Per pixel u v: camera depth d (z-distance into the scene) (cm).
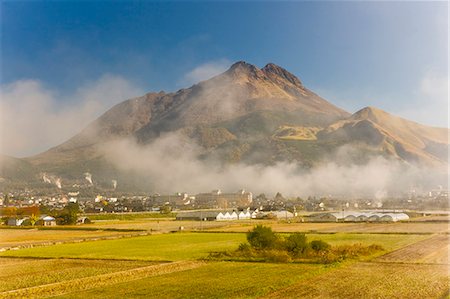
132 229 14775
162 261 6956
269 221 18788
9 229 15725
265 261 6669
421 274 5434
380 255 7138
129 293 4594
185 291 4638
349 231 12262
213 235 11919
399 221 16725
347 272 5597
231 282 5069
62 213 19162
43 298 4428
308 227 14225
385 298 4238
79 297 4447
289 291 4550
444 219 17238
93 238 11362
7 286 5047
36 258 7475
